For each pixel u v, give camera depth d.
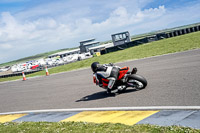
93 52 58.44
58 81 14.48
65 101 7.92
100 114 5.46
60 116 6.07
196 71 7.99
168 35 37.66
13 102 9.98
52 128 4.81
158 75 8.88
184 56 12.74
